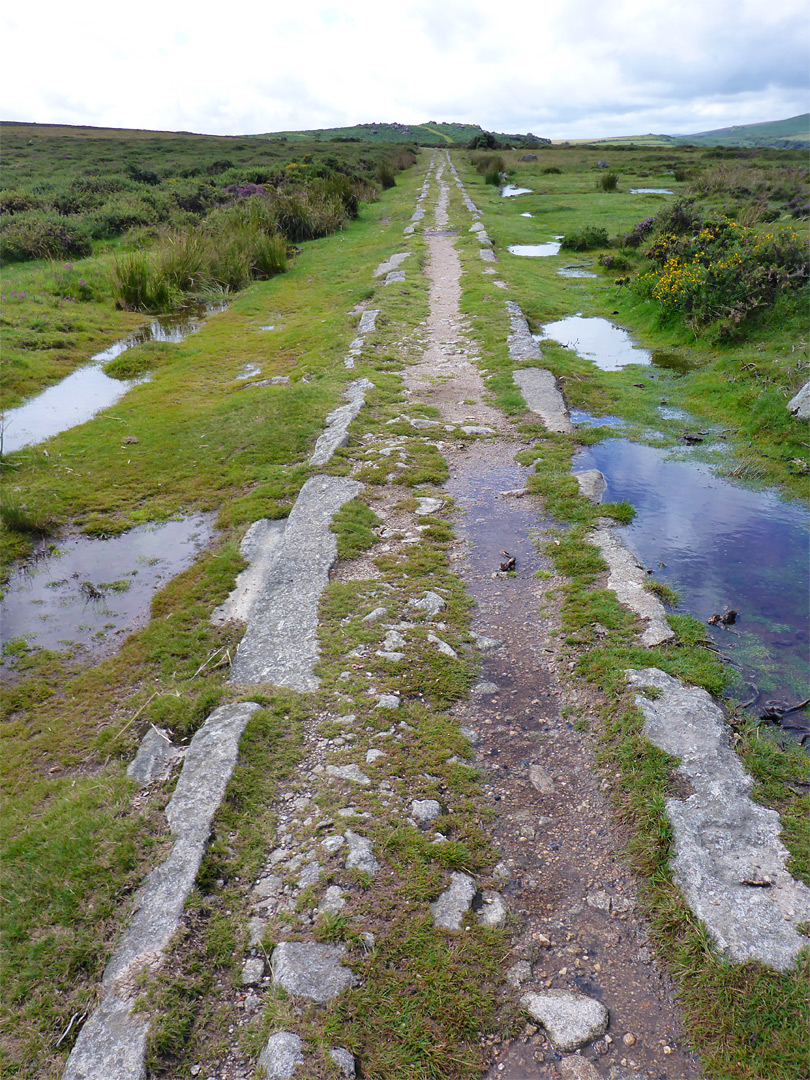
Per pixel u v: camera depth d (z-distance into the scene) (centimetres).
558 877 304
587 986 262
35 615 505
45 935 273
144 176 2784
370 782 341
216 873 298
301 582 501
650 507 601
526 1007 254
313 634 448
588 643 436
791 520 578
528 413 795
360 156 4262
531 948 275
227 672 428
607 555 523
